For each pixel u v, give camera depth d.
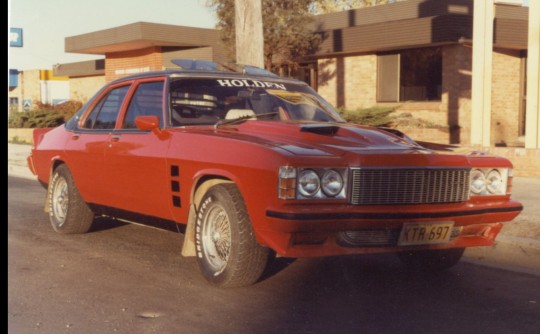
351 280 5.51
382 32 18.81
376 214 4.64
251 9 10.41
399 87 19.89
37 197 10.50
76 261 6.04
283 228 4.52
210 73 6.28
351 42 19.69
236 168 4.83
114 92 6.72
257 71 6.74
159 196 5.69
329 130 5.28
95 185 6.57
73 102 26.20
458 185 5.01
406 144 5.25
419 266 5.95
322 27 23.80
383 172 4.70
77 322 4.34
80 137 6.82
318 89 22.34
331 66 21.81
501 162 5.29
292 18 19.67
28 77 44.62
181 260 6.10
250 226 4.85
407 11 21.30
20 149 20.08
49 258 6.15
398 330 4.24
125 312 4.55
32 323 4.31
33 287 5.17
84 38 27.94
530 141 11.63
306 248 4.66
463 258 6.49
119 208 6.32
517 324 4.41
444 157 4.97
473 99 12.46
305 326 4.30
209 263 5.17
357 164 4.64
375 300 4.93
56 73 36.84
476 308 4.78
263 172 4.63
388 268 5.97
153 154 5.69
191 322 4.35
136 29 24.47
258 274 4.96
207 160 5.09
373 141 5.12
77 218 7.03
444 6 20.28
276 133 5.27
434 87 18.98
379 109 17.25
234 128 5.55
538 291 5.29
